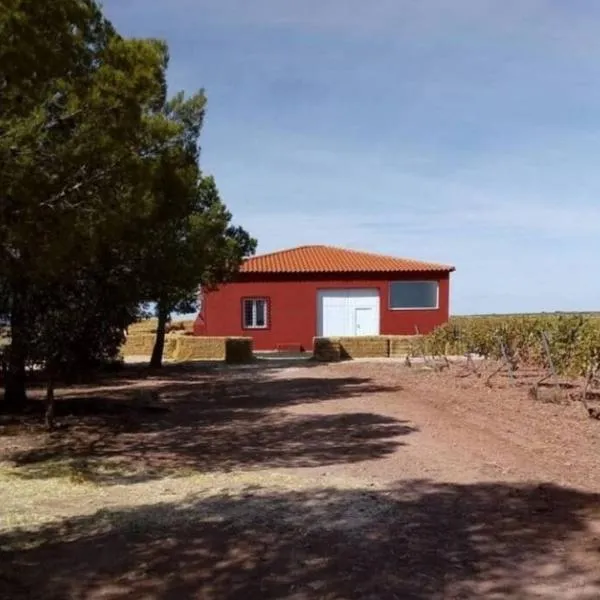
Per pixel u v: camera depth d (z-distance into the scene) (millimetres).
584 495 6086
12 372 12117
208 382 18359
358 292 34188
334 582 4359
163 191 10938
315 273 33938
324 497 6363
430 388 14711
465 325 22812
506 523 5391
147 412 12750
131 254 11578
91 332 11172
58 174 8203
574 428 9195
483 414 10766
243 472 7723
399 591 4184
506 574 4395
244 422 11430
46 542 5383
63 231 8328
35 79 7320
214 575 4566
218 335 33656
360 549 4926
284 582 4395
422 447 8555
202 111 13047
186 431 10766
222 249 22422
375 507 5961
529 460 7500
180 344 28812
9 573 4730
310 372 20594
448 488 6516
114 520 5902
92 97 8156
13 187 7750
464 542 5000
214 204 21031
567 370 14938
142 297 13711
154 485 7316
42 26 7230
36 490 7191
